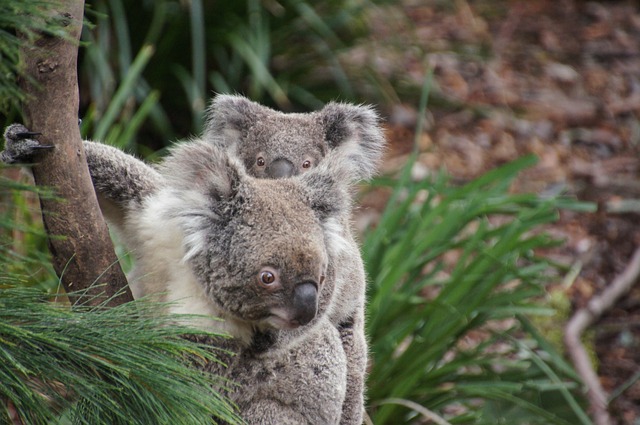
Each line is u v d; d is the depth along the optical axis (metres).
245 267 6.19
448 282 10.72
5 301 5.07
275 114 10.32
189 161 6.46
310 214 6.51
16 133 5.75
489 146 17.20
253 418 6.84
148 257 6.61
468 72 19.31
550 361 11.78
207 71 14.95
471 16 21.44
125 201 6.76
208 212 6.36
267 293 6.19
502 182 11.78
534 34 21.39
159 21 13.71
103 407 5.35
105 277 6.06
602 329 14.01
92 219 5.99
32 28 5.48
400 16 18.23
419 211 11.45
